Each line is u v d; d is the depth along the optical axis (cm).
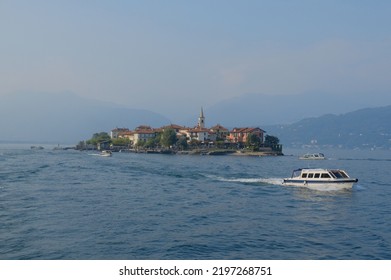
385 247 4688
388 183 11288
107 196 8031
